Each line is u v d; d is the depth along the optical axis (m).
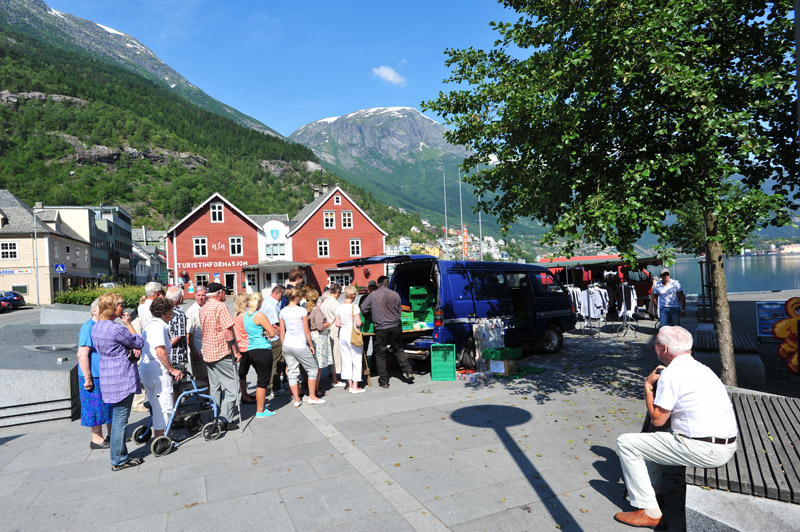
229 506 4.08
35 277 48.81
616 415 6.18
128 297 18.72
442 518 3.74
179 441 5.86
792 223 5.01
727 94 5.92
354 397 7.75
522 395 7.36
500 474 4.51
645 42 5.18
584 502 3.93
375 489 4.30
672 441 3.39
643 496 3.51
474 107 7.71
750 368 7.13
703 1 5.52
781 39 5.86
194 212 46.47
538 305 10.79
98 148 172.12
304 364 7.32
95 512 4.05
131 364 5.16
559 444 5.22
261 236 48.62
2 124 169.12
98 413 5.76
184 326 6.64
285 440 5.74
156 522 3.84
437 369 8.73
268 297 8.18
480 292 9.74
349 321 7.99
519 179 7.68
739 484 3.07
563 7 6.25
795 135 5.77
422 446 5.33
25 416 6.86
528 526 3.59
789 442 3.66
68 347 9.40
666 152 5.79
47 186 147.50
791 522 2.75
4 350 8.64
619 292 17.44
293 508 4.00
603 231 5.25
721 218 5.14
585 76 5.83
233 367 6.22
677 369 3.46
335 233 50.75
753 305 19.72
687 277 73.12
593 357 10.42
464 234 53.53
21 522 3.91
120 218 94.56
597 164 6.17
